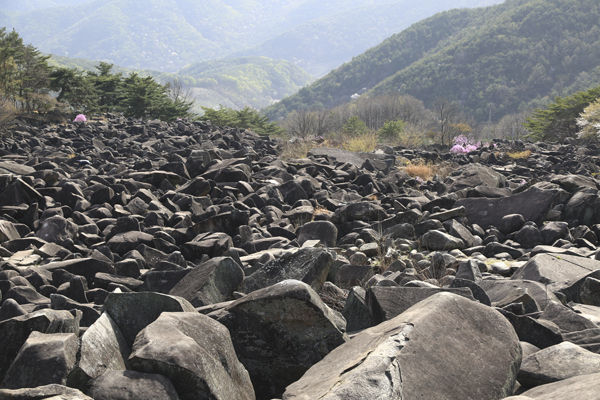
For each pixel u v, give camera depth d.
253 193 10.52
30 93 24.64
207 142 17.20
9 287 5.43
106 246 6.99
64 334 2.96
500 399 2.78
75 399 2.44
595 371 2.95
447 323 3.07
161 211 8.99
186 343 2.80
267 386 3.47
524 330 3.78
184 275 5.38
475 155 19.61
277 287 3.47
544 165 17.86
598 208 9.22
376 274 6.20
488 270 6.75
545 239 8.23
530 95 152.88
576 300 5.17
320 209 10.19
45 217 8.41
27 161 12.86
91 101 32.34
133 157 14.86
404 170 15.90
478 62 164.38
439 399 2.60
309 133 32.78
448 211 8.90
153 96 38.22
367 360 2.71
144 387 2.58
